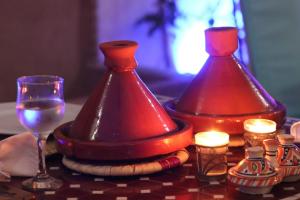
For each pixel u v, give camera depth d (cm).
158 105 136
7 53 461
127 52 134
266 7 218
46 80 129
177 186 125
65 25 481
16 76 464
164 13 515
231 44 148
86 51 492
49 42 475
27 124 123
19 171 130
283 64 221
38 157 129
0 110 163
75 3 483
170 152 131
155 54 523
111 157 127
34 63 472
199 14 493
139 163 130
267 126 135
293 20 217
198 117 142
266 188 120
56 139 135
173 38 514
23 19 463
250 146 133
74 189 124
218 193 121
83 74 487
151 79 509
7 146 130
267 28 219
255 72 223
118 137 130
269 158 123
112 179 129
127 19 514
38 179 127
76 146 130
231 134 142
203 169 127
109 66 135
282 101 223
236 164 130
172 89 489
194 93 148
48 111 122
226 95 145
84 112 135
